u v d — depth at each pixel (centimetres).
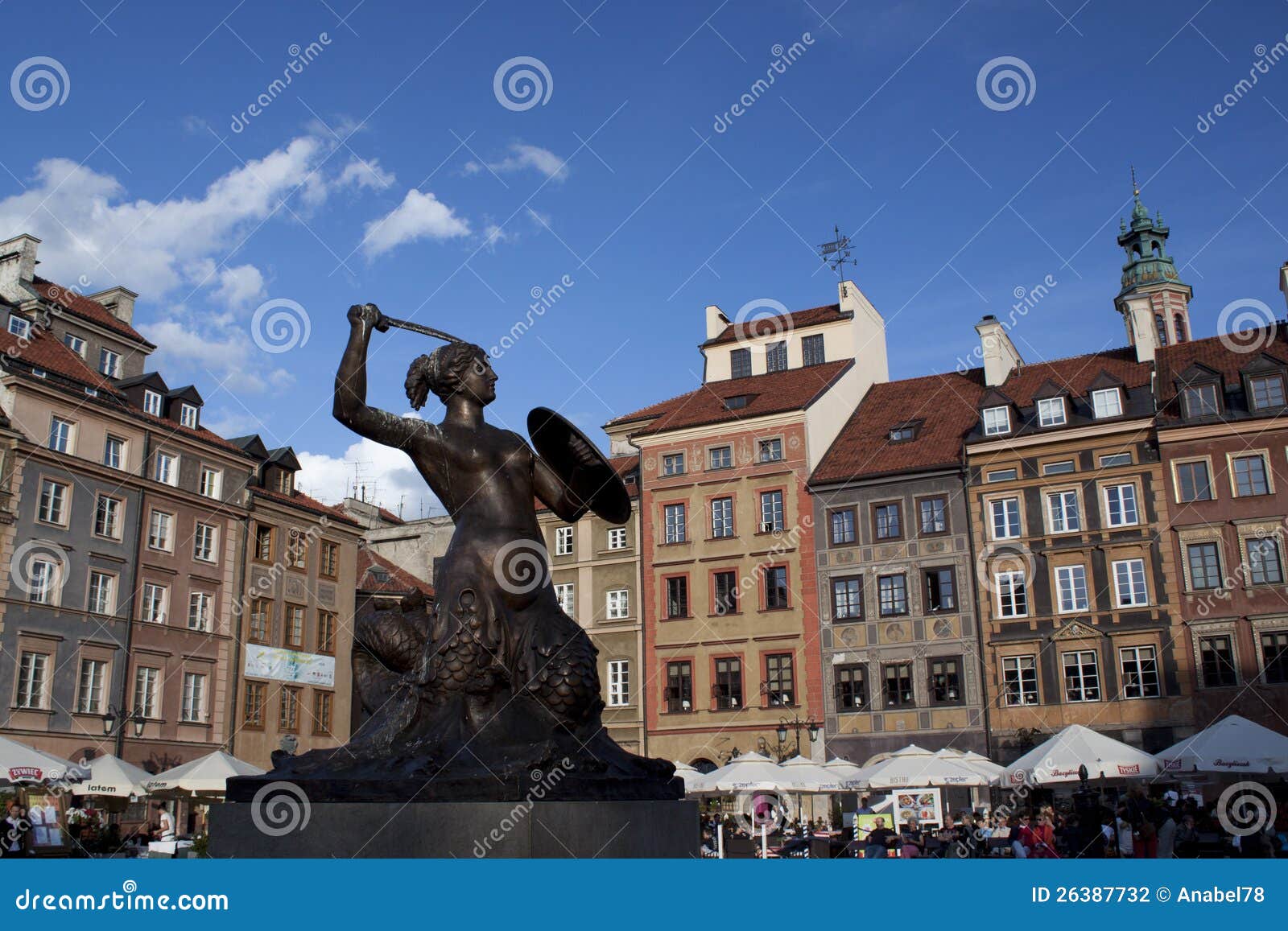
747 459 4638
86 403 4019
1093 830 2022
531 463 693
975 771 2573
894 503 4338
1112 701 3831
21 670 3666
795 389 4859
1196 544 3853
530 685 623
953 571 4178
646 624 4659
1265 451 3819
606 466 698
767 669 4403
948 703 4072
